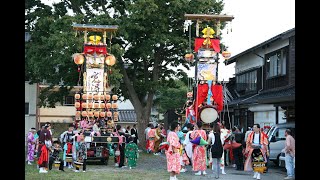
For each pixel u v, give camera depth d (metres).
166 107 44.75
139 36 27.38
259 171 14.30
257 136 14.57
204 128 20.61
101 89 21.34
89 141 18.11
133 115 48.28
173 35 27.31
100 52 21.47
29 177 13.86
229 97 33.09
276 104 19.89
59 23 24.94
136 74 31.20
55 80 26.70
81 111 20.77
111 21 25.64
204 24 26.30
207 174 15.84
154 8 25.22
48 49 25.09
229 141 17.23
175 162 13.48
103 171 16.31
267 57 27.64
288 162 14.52
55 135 38.78
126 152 17.91
